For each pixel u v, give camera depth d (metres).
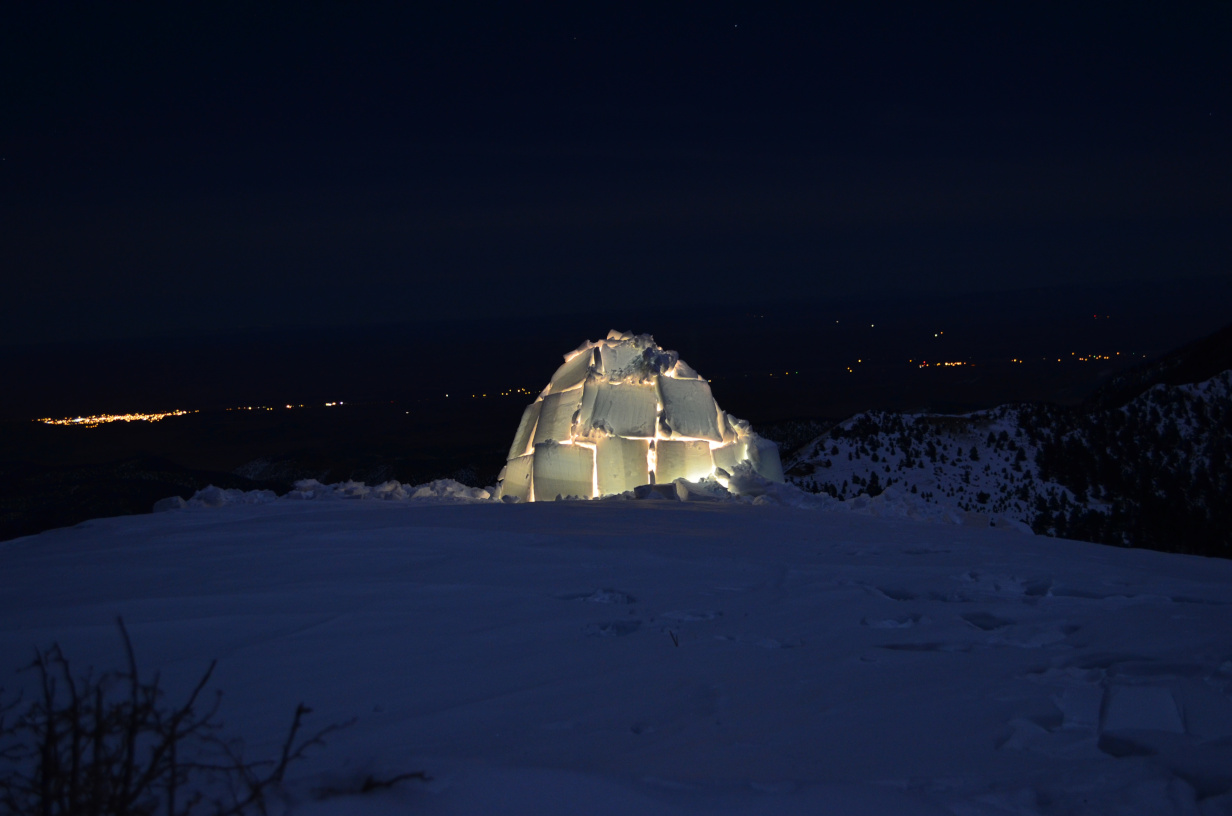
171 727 2.70
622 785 2.87
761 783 3.03
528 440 17.59
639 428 16.27
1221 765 3.27
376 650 5.00
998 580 7.20
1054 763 3.42
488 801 2.71
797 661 4.92
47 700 2.75
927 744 3.60
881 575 7.49
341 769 2.95
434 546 8.23
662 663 4.88
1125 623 5.62
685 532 9.66
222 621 5.47
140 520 10.45
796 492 13.84
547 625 5.70
